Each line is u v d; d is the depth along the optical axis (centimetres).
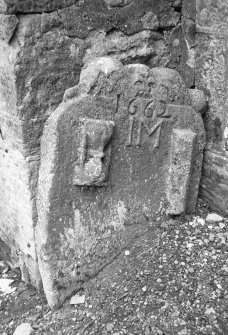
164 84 123
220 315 108
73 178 114
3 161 128
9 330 117
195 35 136
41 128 116
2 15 105
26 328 114
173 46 134
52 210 114
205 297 112
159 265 122
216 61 131
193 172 137
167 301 113
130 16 123
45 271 118
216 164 139
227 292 113
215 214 140
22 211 125
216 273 118
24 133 114
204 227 134
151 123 124
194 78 140
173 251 125
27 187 119
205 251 125
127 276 122
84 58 118
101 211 123
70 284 121
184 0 131
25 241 128
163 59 134
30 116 113
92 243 123
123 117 119
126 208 128
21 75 109
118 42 123
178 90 125
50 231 115
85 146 112
